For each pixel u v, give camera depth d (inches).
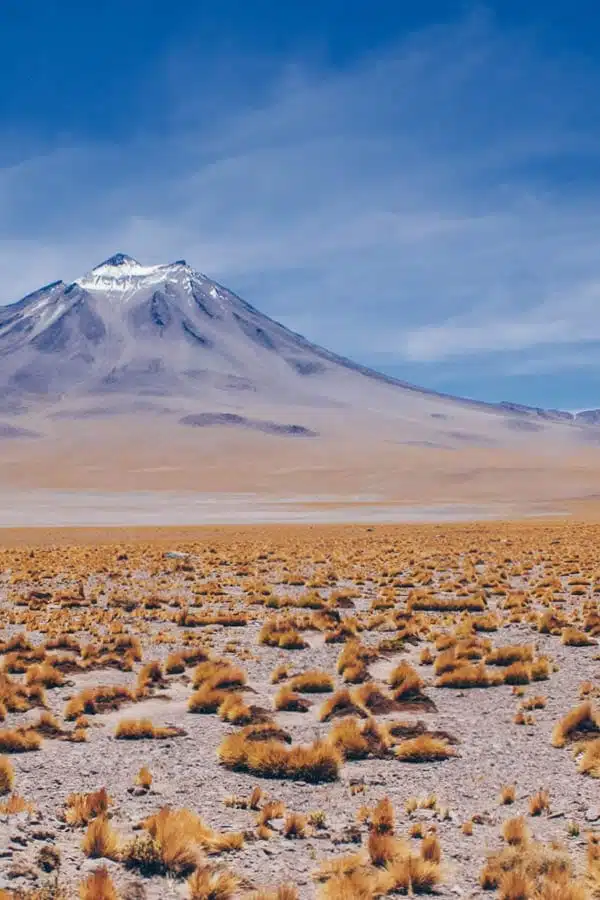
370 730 603.8
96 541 3144.7
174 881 374.9
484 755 576.4
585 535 2979.8
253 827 440.1
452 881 379.6
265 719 659.4
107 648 934.4
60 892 339.3
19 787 494.0
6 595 1491.1
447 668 840.9
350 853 409.1
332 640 1032.2
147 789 499.5
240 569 1850.4
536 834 432.5
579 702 722.2
